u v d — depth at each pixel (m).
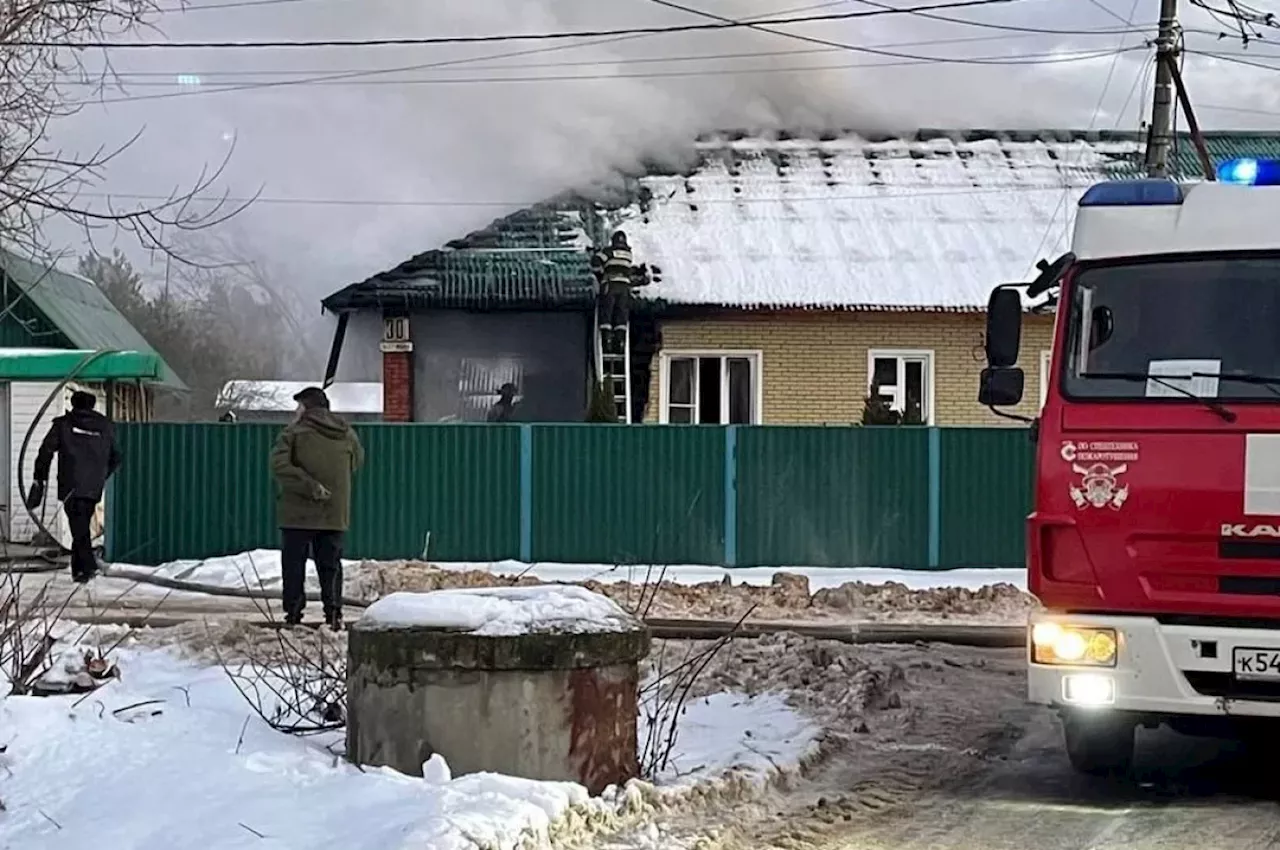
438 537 18.92
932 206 25.69
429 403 22.81
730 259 23.42
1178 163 27.75
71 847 5.49
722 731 8.42
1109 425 7.10
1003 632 14.07
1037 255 24.08
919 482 19.05
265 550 18.58
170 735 6.91
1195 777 7.91
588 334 22.89
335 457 11.91
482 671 6.51
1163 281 7.37
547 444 18.98
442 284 22.42
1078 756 7.74
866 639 13.42
